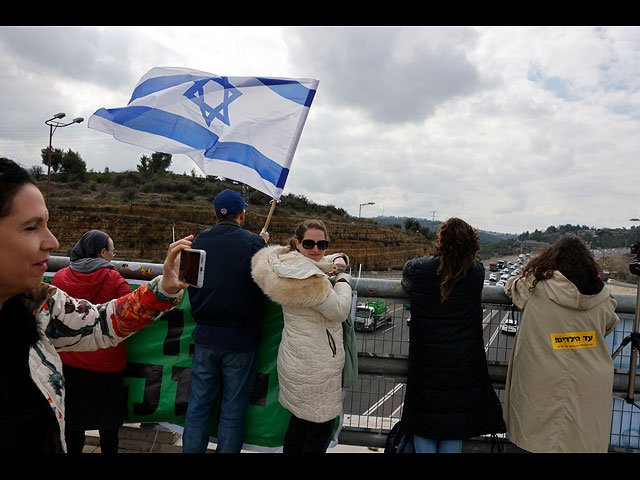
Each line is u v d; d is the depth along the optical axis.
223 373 2.17
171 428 2.66
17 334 0.91
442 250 2.23
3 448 0.87
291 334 2.03
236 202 2.26
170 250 1.24
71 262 2.43
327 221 85.94
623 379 2.66
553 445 2.23
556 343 2.24
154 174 79.06
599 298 2.20
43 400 0.95
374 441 2.74
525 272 2.40
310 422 2.03
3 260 0.82
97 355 2.37
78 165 74.19
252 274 2.01
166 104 2.88
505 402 2.45
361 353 2.72
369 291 2.69
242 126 2.90
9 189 0.80
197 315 2.18
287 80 2.89
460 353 2.21
